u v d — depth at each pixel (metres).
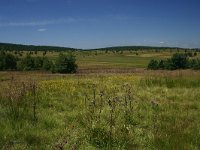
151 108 12.51
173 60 66.19
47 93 16.28
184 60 66.44
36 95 14.77
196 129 9.13
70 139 8.13
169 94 16.53
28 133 8.63
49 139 8.27
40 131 8.95
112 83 22.45
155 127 9.39
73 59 68.81
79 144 7.91
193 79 22.02
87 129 8.76
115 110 11.16
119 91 17.55
